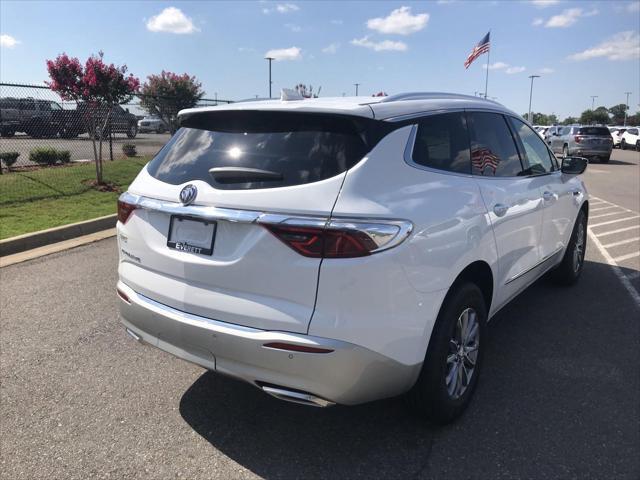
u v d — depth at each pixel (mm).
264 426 3117
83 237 7781
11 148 14352
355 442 2961
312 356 2441
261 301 2549
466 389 3225
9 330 4422
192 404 3352
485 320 3381
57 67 11500
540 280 5828
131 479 2666
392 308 2545
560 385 3564
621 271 6230
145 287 2982
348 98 3084
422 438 2990
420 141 2971
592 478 2646
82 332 4398
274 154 2697
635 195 13719
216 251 2668
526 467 2732
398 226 2535
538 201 4152
